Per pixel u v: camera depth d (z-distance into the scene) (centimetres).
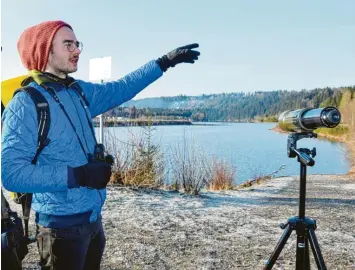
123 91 223
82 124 182
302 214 249
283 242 251
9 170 153
